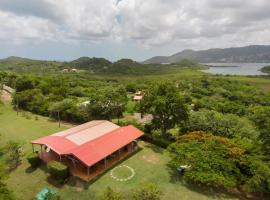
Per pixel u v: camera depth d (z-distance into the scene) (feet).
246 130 137.90
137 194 85.15
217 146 109.29
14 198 77.25
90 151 114.01
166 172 115.44
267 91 486.79
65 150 113.39
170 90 155.84
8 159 122.93
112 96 192.85
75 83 406.00
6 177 82.17
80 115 190.39
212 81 590.96
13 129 172.14
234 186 102.63
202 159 102.12
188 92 431.43
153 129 161.07
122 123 180.04
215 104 313.73
